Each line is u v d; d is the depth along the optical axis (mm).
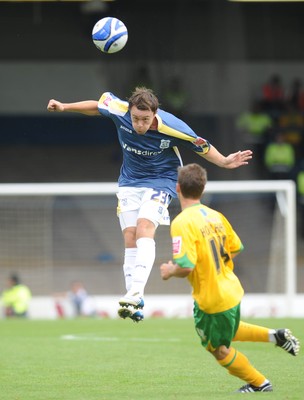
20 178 107938
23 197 84250
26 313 70125
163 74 111562
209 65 112500
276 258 74438
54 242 87062
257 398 24078
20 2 110438
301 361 34062
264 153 107625
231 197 88688
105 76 111125
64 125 111188
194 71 112312
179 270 23734
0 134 110500
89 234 88250
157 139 28438
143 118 27469
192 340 43875
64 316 71812
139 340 44250
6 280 82875
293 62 113500
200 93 112000
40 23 110812
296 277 88438
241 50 113250
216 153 29000
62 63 111000
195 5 113188
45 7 110812
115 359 36031
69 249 87188
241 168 106250
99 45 29062
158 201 28797
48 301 71938
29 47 110750
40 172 108750
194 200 24969
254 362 33812
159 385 28297
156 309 68875
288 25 113750
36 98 110938
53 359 36375
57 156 110438
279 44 113500
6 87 110500
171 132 28281
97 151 111000
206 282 24281
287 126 108188
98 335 47750
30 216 84250
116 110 28719
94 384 28703
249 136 108750
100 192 69000
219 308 24281
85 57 111500
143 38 112250
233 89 112500
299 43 113688
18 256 83688
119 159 110062
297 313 69750
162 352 38438
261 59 113312
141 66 111250
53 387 28094
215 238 24500
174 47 112562
